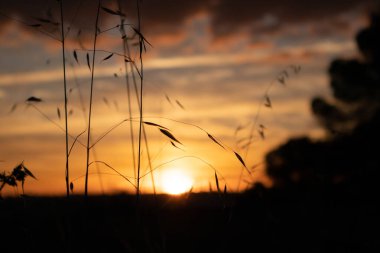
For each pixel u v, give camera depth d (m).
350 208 4.87
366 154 9.31
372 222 4.09
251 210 3.44
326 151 8.97
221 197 2.21
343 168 9.03
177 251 2.98
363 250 3.32
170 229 3.25
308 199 4.71
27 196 2.23
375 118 10.06
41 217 2.33
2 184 2.13
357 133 9.77
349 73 10.56
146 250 2.33
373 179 8.80
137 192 2.29
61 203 2.34
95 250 2.33
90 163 2.23
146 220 2.48
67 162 2.25
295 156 7.79
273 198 4.34
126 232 2.51
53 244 2.45
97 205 2.68
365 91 10.66
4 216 2.34
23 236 2.62
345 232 3.70
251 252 3.10
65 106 2.32
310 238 3.48
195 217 3.35
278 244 3.30
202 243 3.15
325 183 6.47
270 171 7.09
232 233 3.38
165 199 2.42
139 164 2.28
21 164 2.17
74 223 2.22
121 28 2.45
